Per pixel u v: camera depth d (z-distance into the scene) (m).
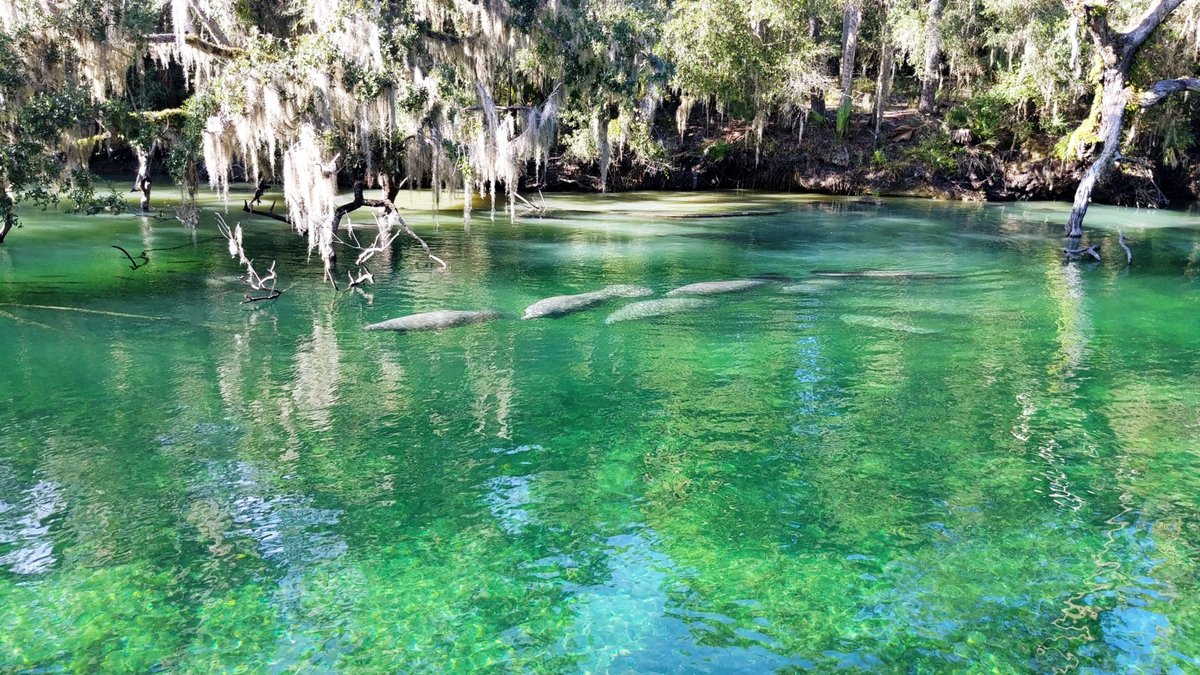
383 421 10.20
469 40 18.20
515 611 6.40
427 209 32.56
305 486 8.42
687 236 26.39
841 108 41.44
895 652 5.92
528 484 8.56
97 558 7.04
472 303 16.36
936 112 42.97
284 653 5.88
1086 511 7.98
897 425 10.20
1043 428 10.10
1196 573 6.91
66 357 12.48
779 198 38.75
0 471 8.60
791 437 9.82
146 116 17.66
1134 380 11.97
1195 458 9.21
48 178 16.97
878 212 33.53
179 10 16.89
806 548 7.33
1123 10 31.28
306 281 18.31
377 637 6.07
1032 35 35.25
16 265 19.03
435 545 7.34
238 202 32.16
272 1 21.91
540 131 19.41
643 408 10.75
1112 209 35.25
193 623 6.20
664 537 7.52
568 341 13.77
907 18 37.88
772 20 37.16
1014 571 6.95
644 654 5.90
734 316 15.59
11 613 6.27
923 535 7.55
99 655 5.83
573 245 24.25
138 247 22.08
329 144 16.38
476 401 10.94
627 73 20.28
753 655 5.89
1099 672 5.70
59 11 16.83
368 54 16.20
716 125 44.50
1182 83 23.94
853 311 16.08
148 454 9.10
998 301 17.12
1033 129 39.88
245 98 15.73
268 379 11.67
